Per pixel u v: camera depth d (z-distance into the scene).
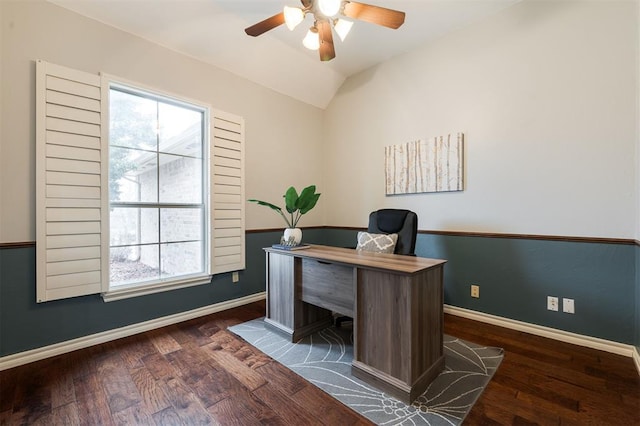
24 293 1.94
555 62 2.27
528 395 1.56
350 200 3.86
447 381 1.69
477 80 2.68
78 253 2.12
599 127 2.10
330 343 2.20
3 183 1.87
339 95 3.97
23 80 1.92
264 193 3.45
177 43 2.62
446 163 2.87
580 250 2.18
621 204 2.02
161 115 2.65
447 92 2.88
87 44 2.18
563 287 2.25
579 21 2.16
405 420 1.38
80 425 1.37
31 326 1.97
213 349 2.12
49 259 2.00
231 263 3.06
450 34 2.85
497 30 2.55
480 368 1.83
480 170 2.67
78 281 2.12
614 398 1.53
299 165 3.86
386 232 2.74
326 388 1.64
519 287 2.47
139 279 2.52
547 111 2.31
